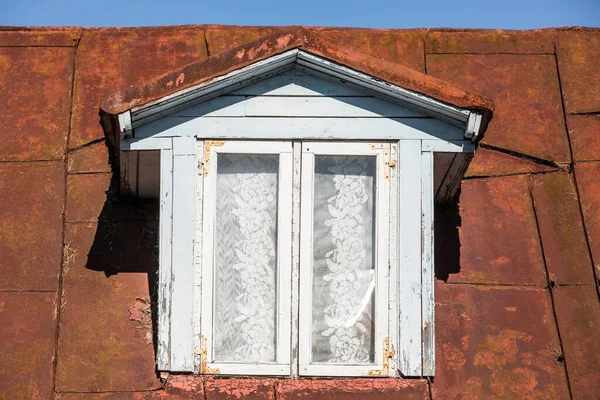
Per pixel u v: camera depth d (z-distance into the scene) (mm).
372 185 9008
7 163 10266
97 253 9742
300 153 9000
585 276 9719
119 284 9531
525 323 9375
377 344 8719
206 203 8914
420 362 8672
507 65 11258
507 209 10164
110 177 10219
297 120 9023
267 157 9023
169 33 11367
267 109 9039
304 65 9008
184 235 8836
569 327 9367
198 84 8820
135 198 10133
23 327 9211
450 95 8812
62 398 8766
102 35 11289
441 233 9969
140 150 9008
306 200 8930
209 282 8789
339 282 8828
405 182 8945
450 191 9945
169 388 8578
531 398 8891
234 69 8844
